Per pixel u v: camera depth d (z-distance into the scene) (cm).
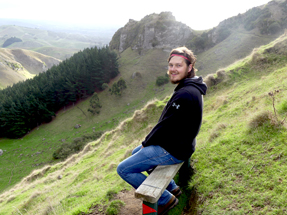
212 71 6606
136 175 242
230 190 273
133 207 339
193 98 206
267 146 319
